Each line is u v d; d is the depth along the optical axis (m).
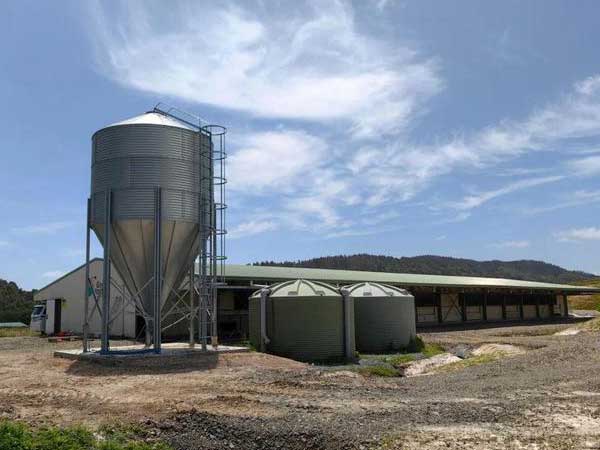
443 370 21.20
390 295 27.95
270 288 25.91
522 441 9.32
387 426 10.37
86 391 14.74
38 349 27.69
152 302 21.89
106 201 21.61
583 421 10.65
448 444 9.20
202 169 23.09
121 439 10.04
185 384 15.60
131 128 21.91
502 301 60.53
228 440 10.20
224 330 35.69
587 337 28.88
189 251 22.91
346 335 24.36
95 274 38.22
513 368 18.16
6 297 101.38
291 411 11.77
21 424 9.91
